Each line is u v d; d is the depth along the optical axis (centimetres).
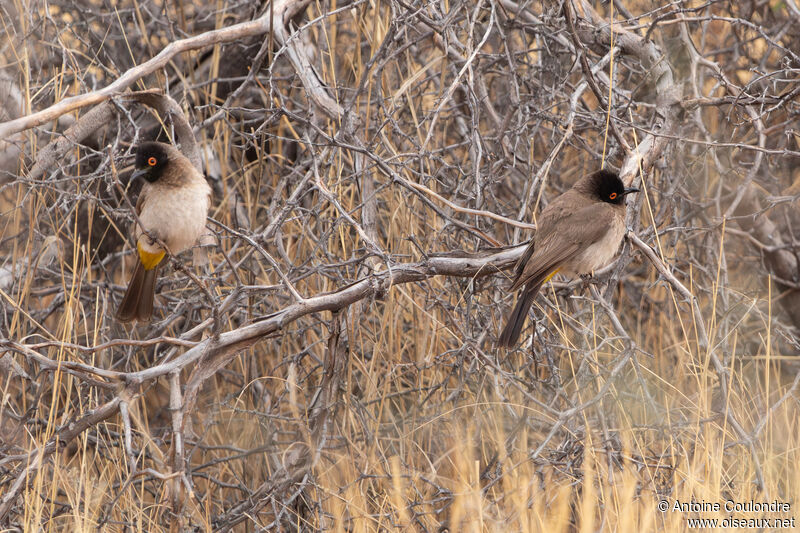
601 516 913
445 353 1069
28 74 1105
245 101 1407
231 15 1455
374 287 937
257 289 951
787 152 1007
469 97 1139
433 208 1019
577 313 1136
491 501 943
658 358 1259
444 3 1226
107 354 1232
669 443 969
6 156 1188
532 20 1316
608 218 1004
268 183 1381
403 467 1046
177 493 852
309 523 1014
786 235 1384
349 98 1304
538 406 1098
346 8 1106
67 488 962
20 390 1134
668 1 1298
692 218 1370
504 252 1017
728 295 1261
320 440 1038
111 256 1280
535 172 1291
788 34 1392
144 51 1423
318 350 1230
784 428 1088
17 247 1173
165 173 945
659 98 1155
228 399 1153
